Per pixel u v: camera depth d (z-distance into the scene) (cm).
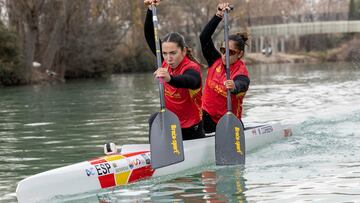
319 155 1220
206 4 8150
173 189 973
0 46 4834
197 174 1086
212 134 1244
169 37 1080
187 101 1134
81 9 5950
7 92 4003
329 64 8738
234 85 1148
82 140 1592
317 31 9425
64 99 3212
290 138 1447
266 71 6581
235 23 8812
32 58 5150
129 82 5031
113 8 6600
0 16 5550
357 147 1295
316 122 1714
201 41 1248
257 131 1364
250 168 1120
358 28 9281
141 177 1048
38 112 2483
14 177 1146
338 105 2336
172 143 1069
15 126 1989
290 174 1050
